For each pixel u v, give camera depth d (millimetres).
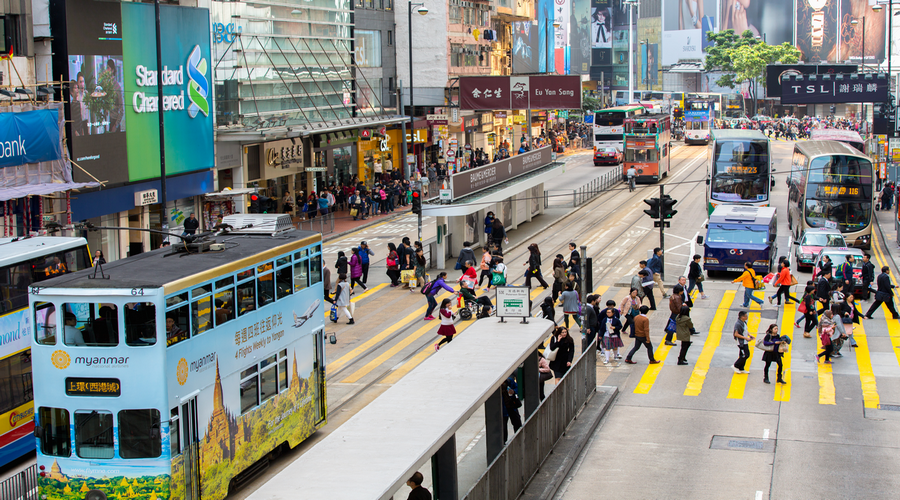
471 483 15367
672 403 20422
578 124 106688
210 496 13891
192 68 38781
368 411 12008
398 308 30281
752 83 127938
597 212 53062
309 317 17375
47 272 17500
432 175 60031
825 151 40312
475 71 75375
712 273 36000
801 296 31406
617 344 23703
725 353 24547
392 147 64875
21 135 26953
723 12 141625
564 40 115438
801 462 16531
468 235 39281
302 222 46875
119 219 35000
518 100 58562
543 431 16266
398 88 62594
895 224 48750
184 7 37969
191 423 13383
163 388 12641
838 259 31438
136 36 34969
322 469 10070
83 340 12750
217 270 14109
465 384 13156
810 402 20250
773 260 36406
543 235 45344
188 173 38969
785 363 23469
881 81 66625
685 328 23266
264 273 15625
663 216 31375
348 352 24875
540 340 16234
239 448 14742
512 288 17531
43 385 12867
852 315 26734
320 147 54188
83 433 12812
